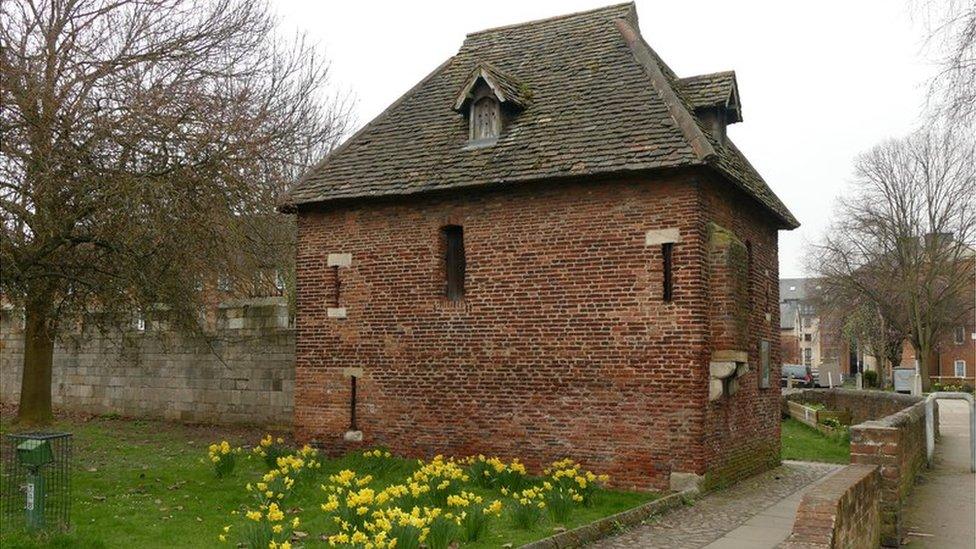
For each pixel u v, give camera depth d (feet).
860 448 35.40
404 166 53.31
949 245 163.32
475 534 31.12
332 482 42.22
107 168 43.78
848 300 188.03
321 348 54.49
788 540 22.16
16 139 41.83
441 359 50.37
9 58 44.14
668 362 43.98
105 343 79.97
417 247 51.75
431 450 50.14
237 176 50.60
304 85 81.61
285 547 25.61
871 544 31.96
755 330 54.13
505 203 49.03
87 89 47.03
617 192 45.91
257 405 70.74
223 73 55.83
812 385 192.95
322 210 55.21
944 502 44.57
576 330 46.47
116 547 29.45
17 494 31.78
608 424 45.21
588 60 54.75
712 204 46.62
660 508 39.01
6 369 90.02
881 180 167.94
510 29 62.44
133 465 49.06
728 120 54.54
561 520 34.78
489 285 49.16
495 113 51.90
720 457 46.34
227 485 42.34
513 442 47.70
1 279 39.88
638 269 45.06
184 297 51.08
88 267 45.19
